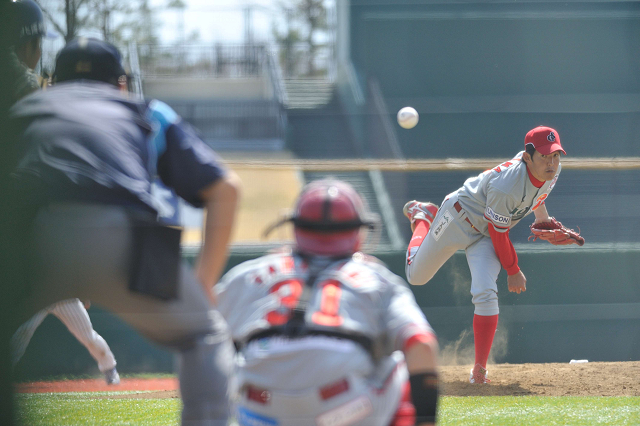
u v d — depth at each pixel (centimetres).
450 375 1441
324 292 551
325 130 2533
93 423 971
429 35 3488
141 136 611
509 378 1378
